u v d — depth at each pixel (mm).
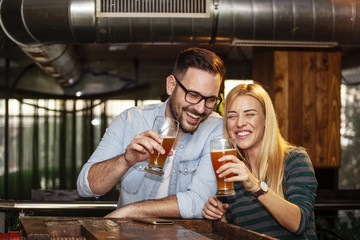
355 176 5754
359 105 5984
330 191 3076
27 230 1172
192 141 1903
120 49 7332
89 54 7746
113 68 8578
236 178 1432
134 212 1647
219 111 4797
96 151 1913
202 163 1835
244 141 1843
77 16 3420
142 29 3521
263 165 1816
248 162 1947
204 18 3514
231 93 1887
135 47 7137
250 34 3609
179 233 1194
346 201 2961
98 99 8719
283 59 4758
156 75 8570
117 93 8656
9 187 8664
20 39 3625
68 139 8859
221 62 1754
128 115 1979
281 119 4742
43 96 8672
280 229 1716
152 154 1525
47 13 3418
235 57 7449
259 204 1753
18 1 3430
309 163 1753
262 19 3541
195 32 3561
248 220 1779
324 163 4793
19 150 8750
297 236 1690
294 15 3553
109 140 1929
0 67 8414
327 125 4805
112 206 2637
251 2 3523
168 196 1842
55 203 2578
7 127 8609
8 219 2605
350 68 6113
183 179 1897
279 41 3686
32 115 8742
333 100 4816
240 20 3531
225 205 1646
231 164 1434
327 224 3467
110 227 1273
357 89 6012
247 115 1835
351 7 3602
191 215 1691
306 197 1644
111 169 1646
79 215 4668
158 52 7664
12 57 8359
